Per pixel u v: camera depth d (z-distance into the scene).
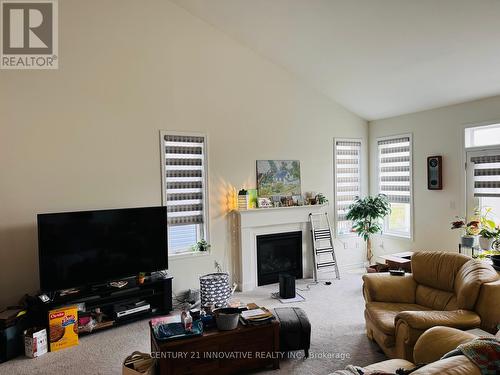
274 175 5.50
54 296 3.66
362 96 5.65
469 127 4.89
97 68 4.22
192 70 4.85
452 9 3.40
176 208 4.77
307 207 5.67
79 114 4.12
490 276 2.84
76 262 3.79
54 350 3.38
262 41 5.03
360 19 3.96
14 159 3.81
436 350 2.10
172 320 2.99
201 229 5.00
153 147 4.57
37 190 3.91
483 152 4.73
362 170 6.41
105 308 4.02
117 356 3.26
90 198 4.19
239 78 5.20
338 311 4.23
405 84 4.93
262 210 5.23
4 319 3.24
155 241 4.29
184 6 4.74
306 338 3.12
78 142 4.12
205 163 4.93
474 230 4.53
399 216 6.07
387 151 6.17
